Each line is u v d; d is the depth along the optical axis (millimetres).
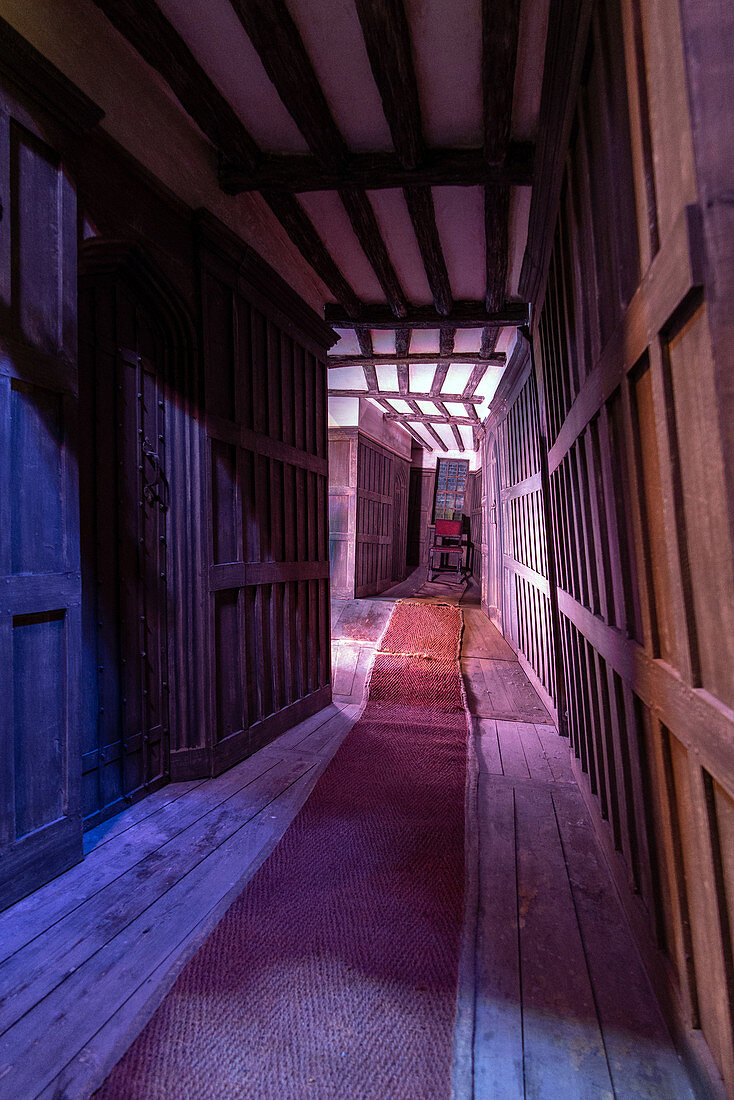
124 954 1812
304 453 4488
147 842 2525
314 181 3287
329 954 1823
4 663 2021
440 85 2688
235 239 3330
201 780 3217
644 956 1758
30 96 2074
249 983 1685
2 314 1995
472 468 12977
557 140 2586
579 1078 1382
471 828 2695
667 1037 1510
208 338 3229
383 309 5176
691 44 1000
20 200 2068
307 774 3324
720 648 1083
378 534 9836
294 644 4324
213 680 3254
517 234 3986
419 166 3166
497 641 6773
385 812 2854
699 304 1082
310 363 4738
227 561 3434
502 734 4066
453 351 6238
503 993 1668
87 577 2645
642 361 1488
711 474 1067
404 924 1987
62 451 2266
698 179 1004
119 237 2574
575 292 2480
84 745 2617
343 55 2525
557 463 3393
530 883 2258
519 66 2600
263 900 2113
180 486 3170
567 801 2998
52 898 2102
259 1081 1363
